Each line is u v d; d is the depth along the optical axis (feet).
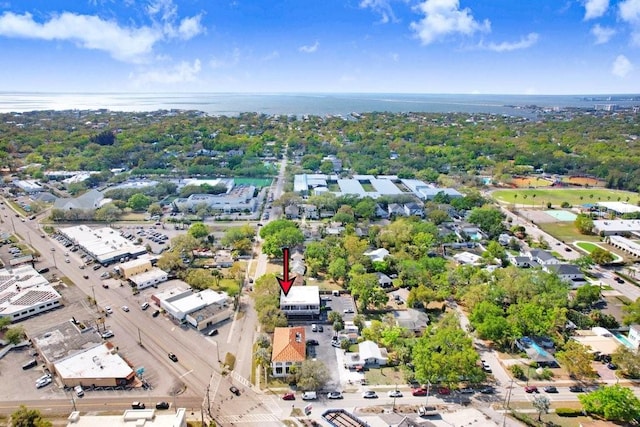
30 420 237.86
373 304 399.24
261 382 296.30
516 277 410.11
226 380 297.74
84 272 464.24
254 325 367.25
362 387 291.79
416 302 399.24
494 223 596.29
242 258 504.02
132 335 349.41
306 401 278.26
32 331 349.61
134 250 510.99
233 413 266.57
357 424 255.91
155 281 441.27
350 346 337.11
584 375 303.07
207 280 426.10
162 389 287.48
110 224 631.15
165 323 368.27
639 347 321.93
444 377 282.36
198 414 265.13
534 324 338.13
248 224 631.56
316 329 360.48
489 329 331.16
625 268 494.59
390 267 470.80
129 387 288.51
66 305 395.34
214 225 627.87
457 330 319.47
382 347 334.03
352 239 498.69
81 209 638.53
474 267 451.53
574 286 441.27
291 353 301.63
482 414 258.78
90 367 297.94
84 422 238.89
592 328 359.66
